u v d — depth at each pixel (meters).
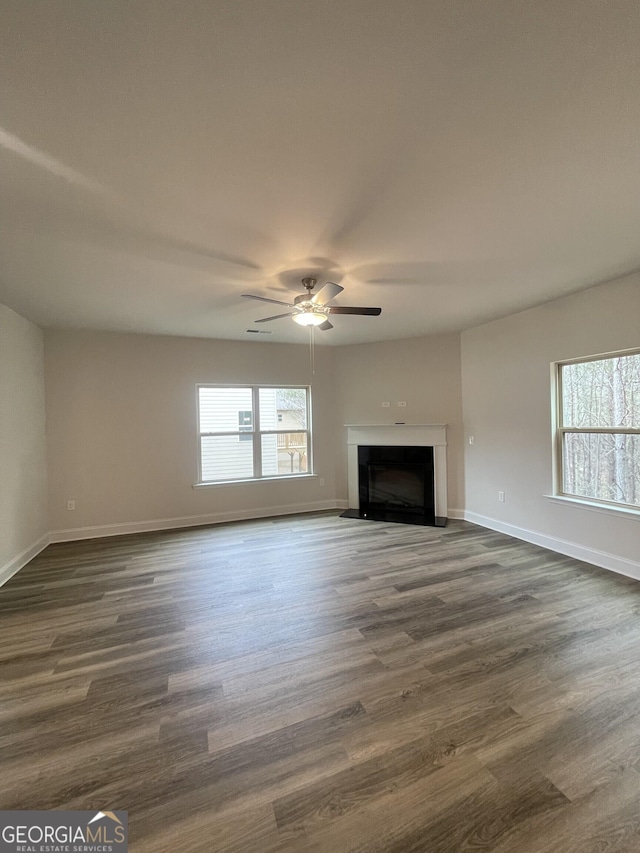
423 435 5.18
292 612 2.68
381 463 5.47
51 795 1.37
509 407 4.31
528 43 1.12
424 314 4.12
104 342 4.61
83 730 1.67
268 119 1.38
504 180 1.79
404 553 3.83
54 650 2.27
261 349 5.38
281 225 2.13
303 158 1.59
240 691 1.90
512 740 1.58
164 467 4.89
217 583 3.18
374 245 2.41
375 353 5.50
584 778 1.41
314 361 5.67
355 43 1.11
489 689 1.89
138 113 1.33
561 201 1.97
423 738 1.60
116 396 4.66
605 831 1.23
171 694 1.89
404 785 1.39
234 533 4.61
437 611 2.66
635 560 3.14
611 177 1.78
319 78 1.22
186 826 1.26
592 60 1.18
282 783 1.41
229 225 2.12
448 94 1.29
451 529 4.63
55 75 1.18
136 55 1.13
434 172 1.71
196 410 5.07
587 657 2.13
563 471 3.83
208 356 5.11
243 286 3.06
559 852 1.17
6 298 3.26
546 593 2.90
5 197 1.82
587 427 3.59
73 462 4.46
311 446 5.70
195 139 1.46
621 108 1.36
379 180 1.76
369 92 1.28
